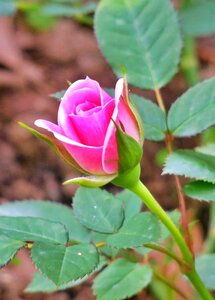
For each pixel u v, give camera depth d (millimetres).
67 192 642
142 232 349
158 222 351
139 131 336
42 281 400
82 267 329
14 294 564
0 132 689
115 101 323
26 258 578
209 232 578
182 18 561
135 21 415
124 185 344
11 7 528
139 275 386
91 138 327
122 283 385
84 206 369
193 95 385
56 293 565
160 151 646
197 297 534
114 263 392
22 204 401
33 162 663
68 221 397
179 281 545
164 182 651
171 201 638
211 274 415
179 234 363
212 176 358
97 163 332
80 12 532
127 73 408
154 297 547
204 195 361
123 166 334
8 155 667
